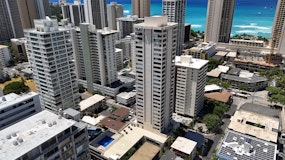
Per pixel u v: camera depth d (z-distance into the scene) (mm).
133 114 183250
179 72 166625
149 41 125000
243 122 144500
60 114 93875
